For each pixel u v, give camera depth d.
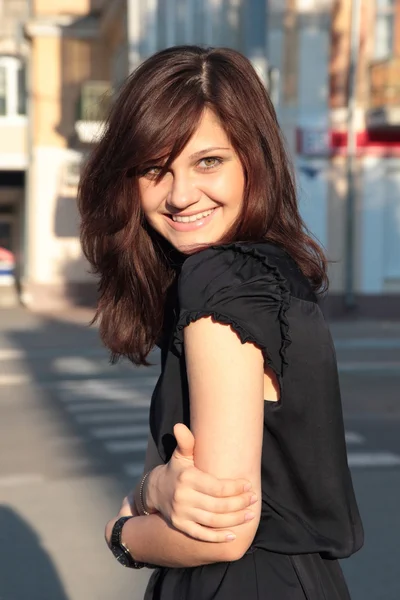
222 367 1.34
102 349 15.59
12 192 30.83
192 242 1.56
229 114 1.51
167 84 1.52
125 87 1.57
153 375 12.33
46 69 26.52
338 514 1.50
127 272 1.72
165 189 1.56
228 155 1.53
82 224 1.72
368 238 21.50
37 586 4.44
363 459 7.11
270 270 1.44
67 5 26.89
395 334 18.48
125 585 4.48
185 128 1.50
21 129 27.09
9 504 5.85
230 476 1.32
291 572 1.45
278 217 1.59
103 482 6.40
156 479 1.42
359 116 21.41
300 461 1.45
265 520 1.46
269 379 1.42
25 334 18.39
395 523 5.38
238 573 1.44
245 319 1.37
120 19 24.14
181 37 21.50
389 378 12.38
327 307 21.41
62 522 5.48
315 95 21.36
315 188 21.39
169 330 1.70
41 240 26.28
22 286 28.67
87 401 10.14
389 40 21.48
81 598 4.30
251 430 1.34
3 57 27.08
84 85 24.28
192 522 1.35
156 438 1.52
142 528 1.47
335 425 1.49
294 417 1.43
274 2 21.14
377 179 21.48
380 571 4.60
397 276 21.67
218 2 20.58
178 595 1.47
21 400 10.23
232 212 1.55
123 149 1.55
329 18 21.28
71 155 26.50
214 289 1.39
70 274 26.31
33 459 7.11
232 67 1.55
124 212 1.63
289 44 21.25
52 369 13.12
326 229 21.45
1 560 4.81
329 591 1.49
